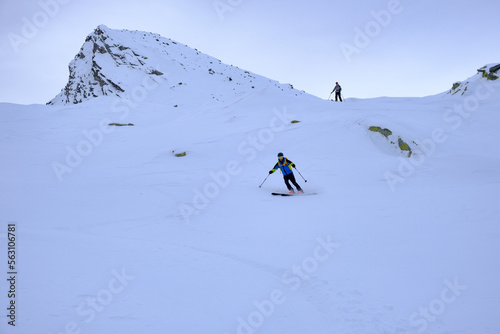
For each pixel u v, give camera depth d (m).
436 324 3.22
